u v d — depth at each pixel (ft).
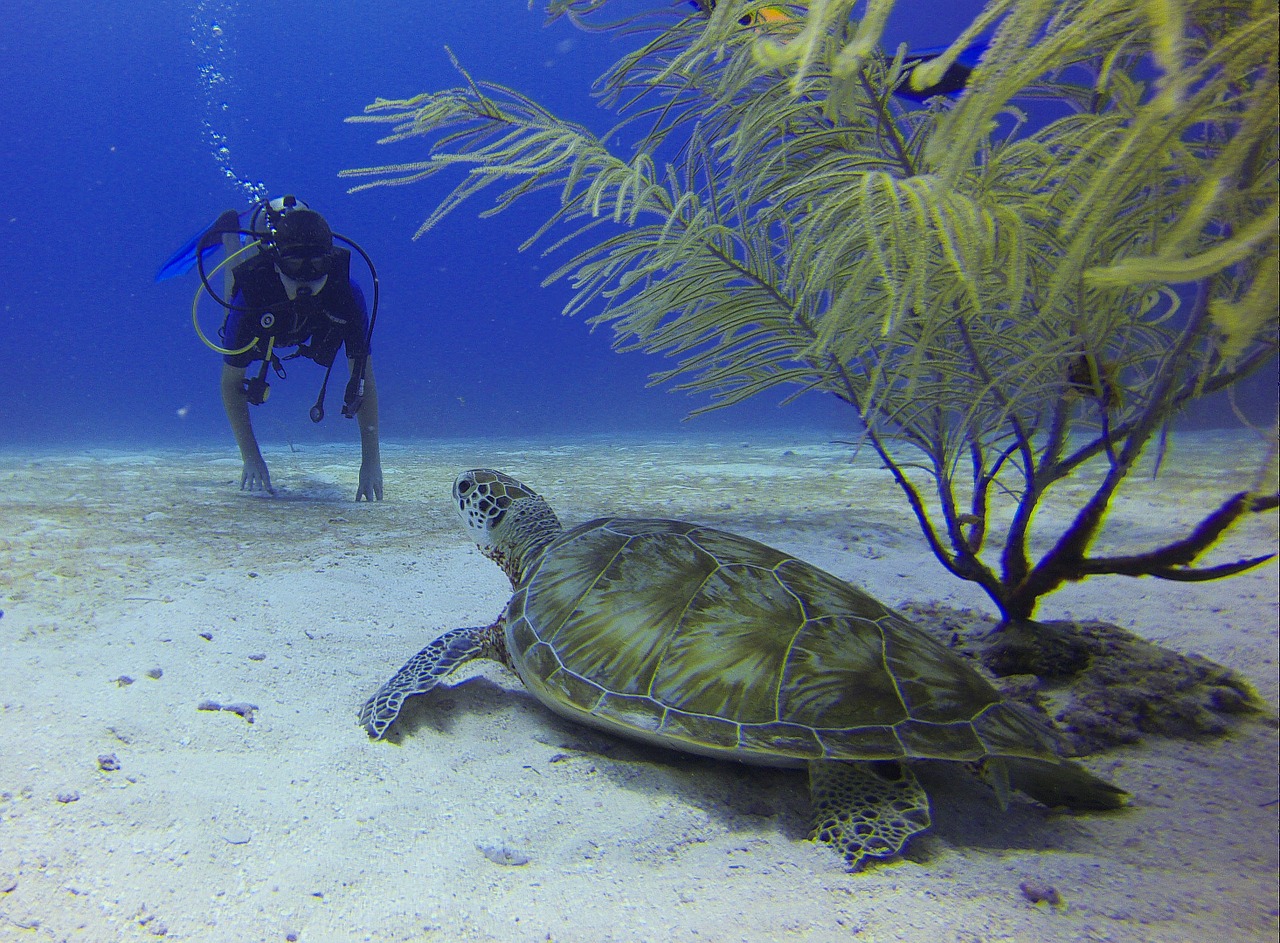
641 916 2.14
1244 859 2.56
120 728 2.98
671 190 4.06
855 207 2.77
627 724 3.09
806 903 2.25
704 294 4.05
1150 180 2.34
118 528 7.15
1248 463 12.35
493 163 3.71
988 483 4.37
